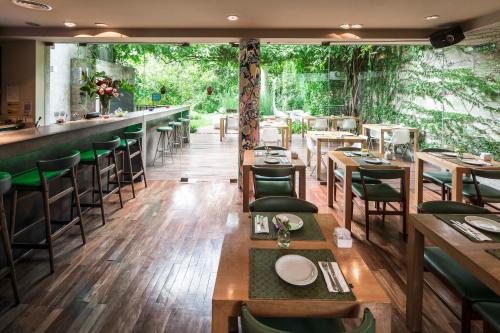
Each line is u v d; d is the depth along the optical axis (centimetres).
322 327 158
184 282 289
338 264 165
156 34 545
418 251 226
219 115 872
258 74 555
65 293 270
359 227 417
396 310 254
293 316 137
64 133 358
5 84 591
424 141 801
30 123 591
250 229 206
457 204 257
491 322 166
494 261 162
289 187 400
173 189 572
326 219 224
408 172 382
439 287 286
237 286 146
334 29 540
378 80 814
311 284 148
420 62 803
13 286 252
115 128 482
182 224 418
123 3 413
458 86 704
